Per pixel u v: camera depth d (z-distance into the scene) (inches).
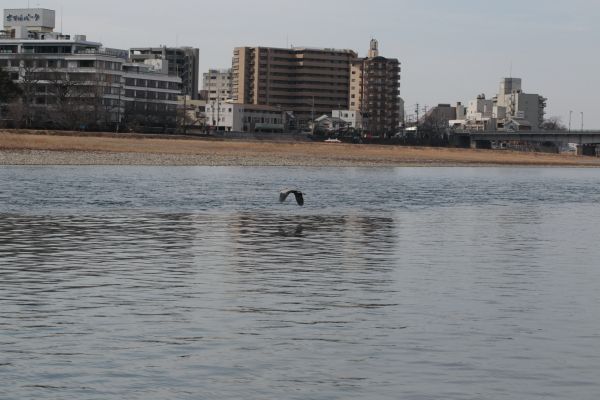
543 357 938.7
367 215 2662.4
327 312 1155.3
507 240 2036.2
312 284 1371.8
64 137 7037.4
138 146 7165.4
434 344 989.2
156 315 1125.1
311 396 813.2
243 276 1445.6
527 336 1027.9
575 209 3090.6
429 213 2792.8
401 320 1109.7
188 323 1080.8
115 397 804.0
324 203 3132.4
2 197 3036.4
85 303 1198.3
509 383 850.8
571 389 833.5
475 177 5920.3
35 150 6402.6
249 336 1018.1
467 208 3046.3
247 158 7283.5
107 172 5007.4
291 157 7721.5
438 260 1668.3
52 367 887.7
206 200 3117.6
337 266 1574.8
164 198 3161.9
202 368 890.1
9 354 930.1
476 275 1482.5
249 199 3206.2
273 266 1566.2
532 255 1761.8
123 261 1604.3
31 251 1731.1
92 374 867.4
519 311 1171.9
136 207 2780.5
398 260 1663.4
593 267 1592.0
